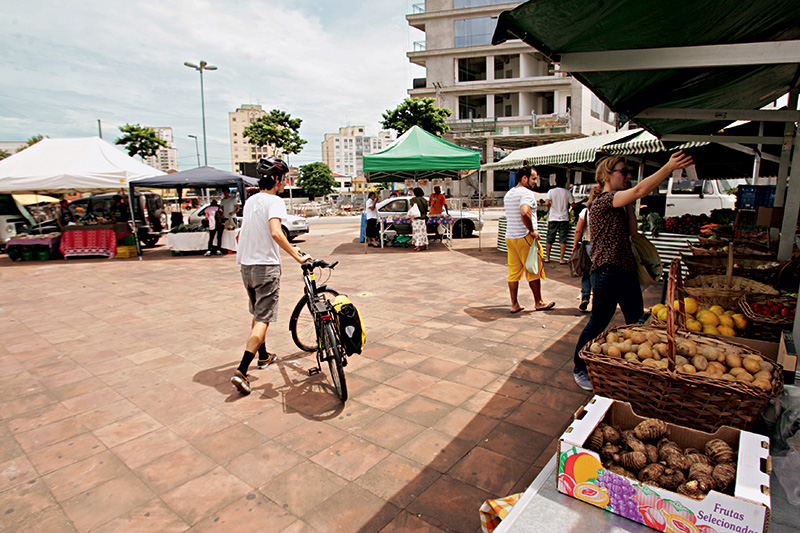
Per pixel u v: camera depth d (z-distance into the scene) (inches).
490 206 1466.5
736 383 73.7
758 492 56.5
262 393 143.6
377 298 265.7
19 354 185.2
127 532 84.7
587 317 214.4
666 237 276.7
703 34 106.0
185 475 102.1
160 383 152.9
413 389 143.0
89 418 129.7
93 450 113.2
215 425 124.1
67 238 490.9
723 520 56.8
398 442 113.4
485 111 1578.5
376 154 429.7
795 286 145.9
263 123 1273.4
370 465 104.2
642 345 89.9
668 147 272.5
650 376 81.3
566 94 1440.7
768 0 91.4
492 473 100.0
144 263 453.1
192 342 195.5
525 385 143.5
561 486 69.8
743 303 121.3
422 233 465.4
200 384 151.5
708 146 317.7
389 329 204.8
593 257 131.0
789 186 153.9
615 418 81.3
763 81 167.2
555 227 361.1
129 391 147.2
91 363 172.9
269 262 144.3
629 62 92.1
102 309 260.4
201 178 474.9
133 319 235.9
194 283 335.3
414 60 1515.7
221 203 500.4
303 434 118.3
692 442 73.0
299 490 96.0
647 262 129.9
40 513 90.4
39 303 279.7
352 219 1159.6
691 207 427.8
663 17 90.4
